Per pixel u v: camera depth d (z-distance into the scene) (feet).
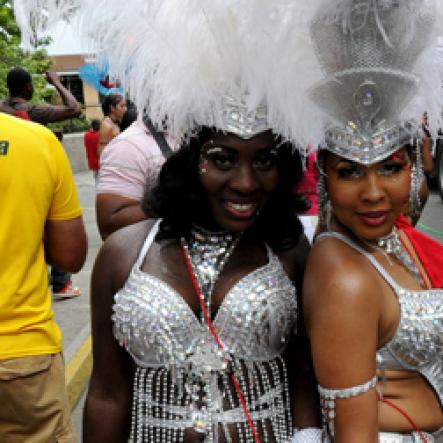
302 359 4.58
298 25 3.76
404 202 4.01
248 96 3.93
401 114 3.80
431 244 4.50
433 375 4.21
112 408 4.68
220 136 4.05
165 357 4.25
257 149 4.05
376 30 3.69
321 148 4.05
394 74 3.71
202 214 4.42
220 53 3.85
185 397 4.34
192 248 4.49
